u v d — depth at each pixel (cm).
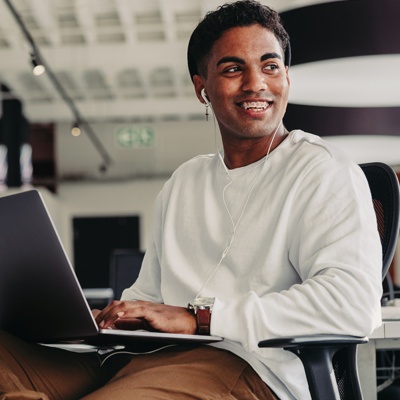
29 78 1803
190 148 2056
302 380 198
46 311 185
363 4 477
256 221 209
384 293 341
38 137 2042
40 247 178
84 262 2033
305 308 185
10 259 183
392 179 230
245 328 186
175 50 1571
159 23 1515
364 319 185
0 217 182
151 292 242
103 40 1605
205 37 221
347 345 188
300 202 203
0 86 1836
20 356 191
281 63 217
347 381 194
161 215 242
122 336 180
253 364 192
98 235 2044
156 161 2056
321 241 196
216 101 218
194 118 2061
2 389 174
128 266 524
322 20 483
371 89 544
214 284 210
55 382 195
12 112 1847
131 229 2047
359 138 563
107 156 1969
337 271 188
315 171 204
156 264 243
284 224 204
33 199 176
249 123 214
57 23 1494
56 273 179
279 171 213
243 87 213
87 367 208
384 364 313
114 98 1955
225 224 215
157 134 2059
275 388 194
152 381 180
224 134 222
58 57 1595
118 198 2050
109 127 2059
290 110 571
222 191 220
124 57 1588
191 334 190
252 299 189
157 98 1947
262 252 206
